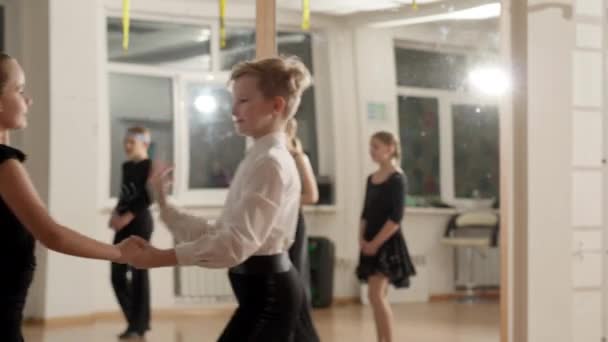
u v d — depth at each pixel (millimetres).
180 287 5750
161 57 5840
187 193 5738
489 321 4793
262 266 2115
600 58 3793
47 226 1749
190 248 1964
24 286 1788
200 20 5738
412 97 4531
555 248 3705
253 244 2002
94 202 5551
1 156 1722
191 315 5750
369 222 4320
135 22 5750
